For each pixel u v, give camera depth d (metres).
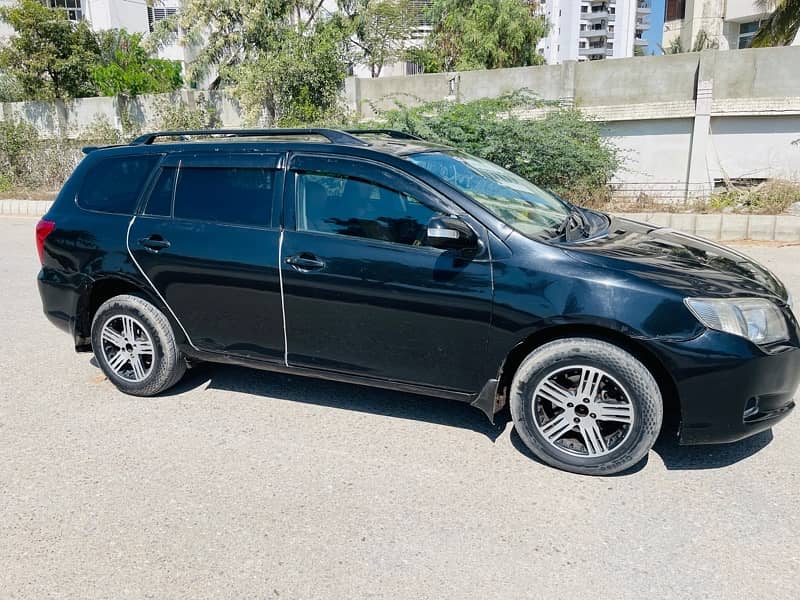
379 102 18.25
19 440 4.10
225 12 20.62
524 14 29.80
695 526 3.15
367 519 3.25
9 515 3.33
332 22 21.56
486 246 3.63
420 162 4.04
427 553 3.00
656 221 10.18
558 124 12.95
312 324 4.05
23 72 22.41
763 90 15.00
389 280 3.79
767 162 15.41
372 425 4.25
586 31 100.56
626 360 3.40
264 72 17.05
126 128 18.84
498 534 3.12
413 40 30.34
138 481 3.62
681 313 3.33
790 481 3.53
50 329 6.26
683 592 2.72
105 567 2.94
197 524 3.23
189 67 21.50
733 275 3.63
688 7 34.19
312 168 4.07
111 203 4.63
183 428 4.23
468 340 3.70
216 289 4.26
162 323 4.52
